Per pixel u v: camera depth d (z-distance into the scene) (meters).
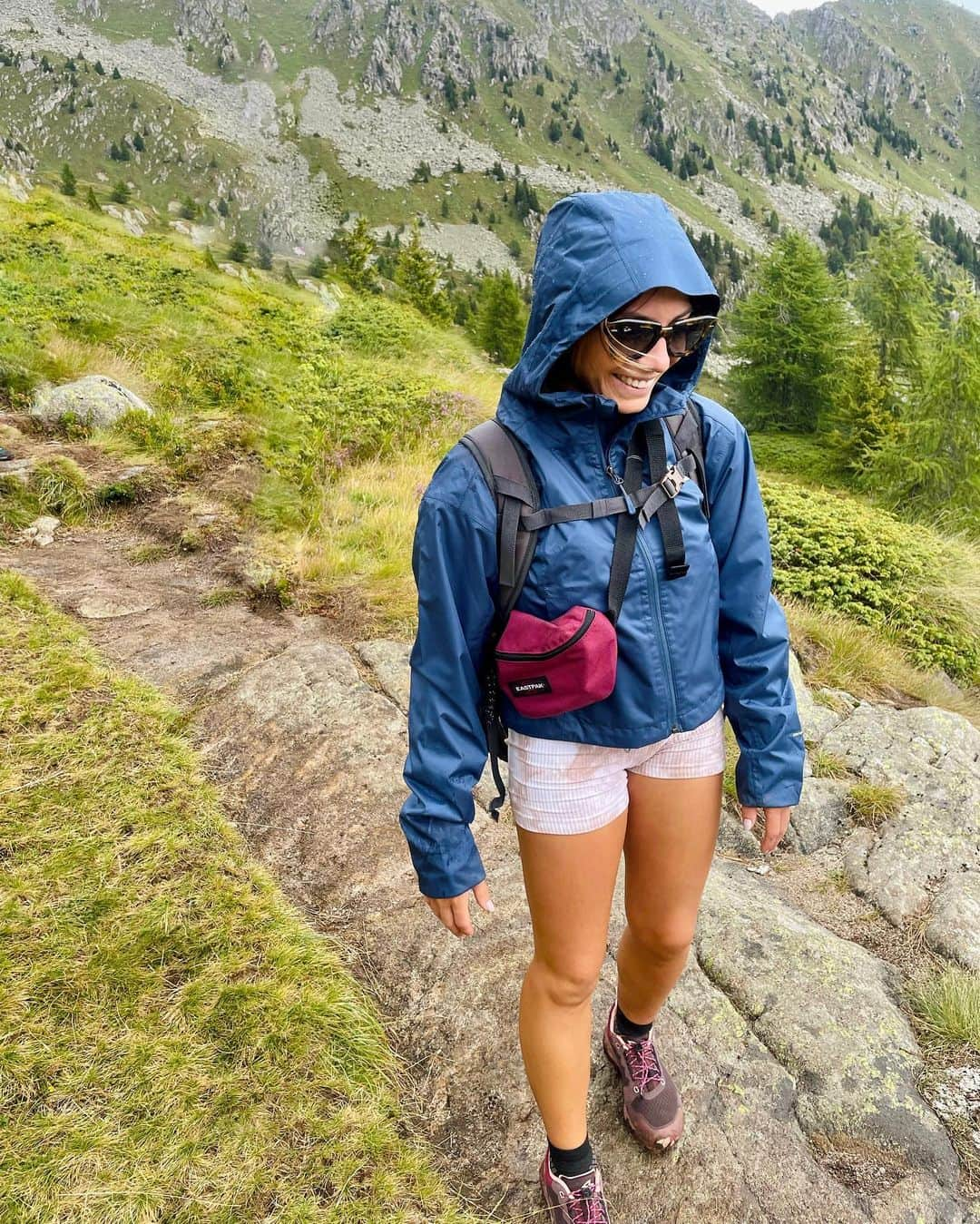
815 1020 2.17
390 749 3.21
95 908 2.35
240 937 2.31
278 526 5.71
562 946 1.48
